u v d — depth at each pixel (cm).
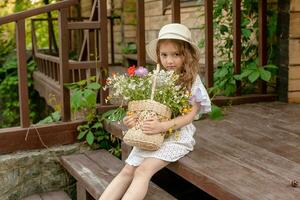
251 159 256
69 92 365
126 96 247
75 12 1068
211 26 403
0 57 955
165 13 694
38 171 352
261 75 405
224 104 412
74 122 365
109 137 371
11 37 990
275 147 280
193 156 262
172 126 243
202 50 577
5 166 339
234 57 419
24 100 351
